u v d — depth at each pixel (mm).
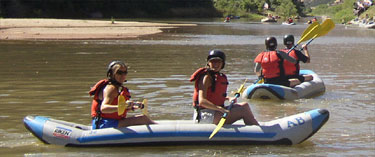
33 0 79625
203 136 7262
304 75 12680
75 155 6977
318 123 7500
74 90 12375
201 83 7305
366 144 7625
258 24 69250
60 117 9398
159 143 7266
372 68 17281
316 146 7496
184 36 36906
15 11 76312
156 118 9383
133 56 21125
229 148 7250
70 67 17000
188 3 106562
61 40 30266
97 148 7254
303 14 132000
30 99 11188
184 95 11758
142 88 12695
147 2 97938
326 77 15125
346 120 9297
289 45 12562
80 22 51531
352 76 15320
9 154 7055
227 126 7379
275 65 11945
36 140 7758
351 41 32469
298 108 10555
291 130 7402
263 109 10445
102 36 34531
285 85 11953
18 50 23484
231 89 12883
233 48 26328
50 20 52938
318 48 26656
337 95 12070
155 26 51750
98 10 89875
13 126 8703
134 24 53375
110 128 7273
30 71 15945
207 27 54938
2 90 12375
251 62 19109
